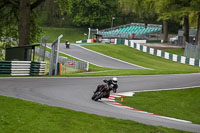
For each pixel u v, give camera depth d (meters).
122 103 59.06
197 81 92.00
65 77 86.19
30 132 27.30
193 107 62.56
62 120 32.00
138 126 32.66
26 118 31.53
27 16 108.06
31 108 35.81
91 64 154.25
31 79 73.56
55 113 34.75
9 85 59.69
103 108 45.38
